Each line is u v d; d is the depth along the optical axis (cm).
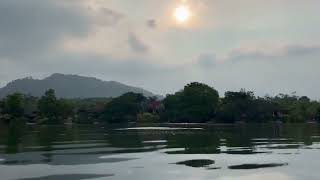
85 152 5641
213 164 4494
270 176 3812
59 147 6397
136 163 4556
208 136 9206
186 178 3712
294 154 5378
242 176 3806
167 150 5947
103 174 3891
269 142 7388
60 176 3794
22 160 4756
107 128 14562
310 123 19812
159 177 3759
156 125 17675
